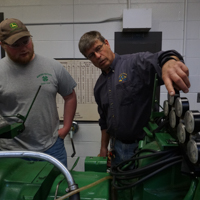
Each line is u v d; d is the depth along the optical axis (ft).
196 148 1.45
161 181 1.82
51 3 5.63
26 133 3.71
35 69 3.70
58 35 5.75
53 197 1.91
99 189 1.96
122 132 4.04
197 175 1.50
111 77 3.98
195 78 5.72
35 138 3.76
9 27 3.21
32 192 1.75
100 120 4.68
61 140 4.15
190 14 5.49
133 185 1.82
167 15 5.51
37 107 3.67
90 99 5.93
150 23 5.18
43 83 3.69
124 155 4.26
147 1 5.48
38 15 5.69
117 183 2.26
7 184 1.85
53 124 3.96
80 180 2.14
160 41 5.56
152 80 3.32
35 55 3.80
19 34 3.20
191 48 5.62
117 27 5.61
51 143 3.90
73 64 5.81
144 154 2.10
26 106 3.64
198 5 5.43
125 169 2.51
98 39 3.76
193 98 5.79
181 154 1.82
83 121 6.04
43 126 3.76
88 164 2.71
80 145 6.12
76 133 6.07
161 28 5.56
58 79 3.93
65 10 5.63
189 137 1.68
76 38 5.73
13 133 2.01
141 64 3.46
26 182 1.86
